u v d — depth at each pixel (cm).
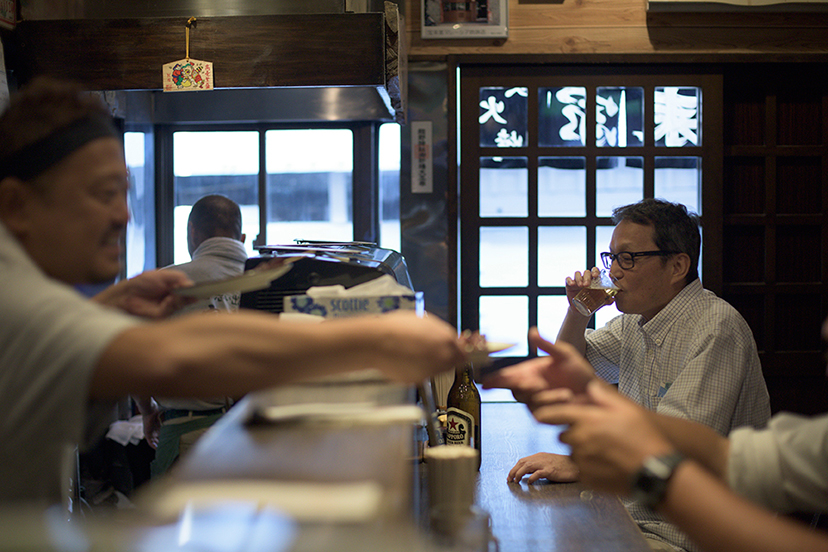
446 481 101
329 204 335
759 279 335
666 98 324
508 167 327
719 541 75
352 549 44
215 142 332
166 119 314
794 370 330
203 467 62
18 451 78
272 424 82
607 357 226
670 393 179
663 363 196
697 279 203
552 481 155
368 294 109
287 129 331
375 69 213
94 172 90
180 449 199
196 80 214
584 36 317
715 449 103
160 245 333
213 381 72
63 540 43
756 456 98
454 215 320
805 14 315
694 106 324
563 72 322
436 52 319
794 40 316
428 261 321
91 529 45
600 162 327
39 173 88
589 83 322
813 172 333
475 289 328
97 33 214
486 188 327
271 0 222
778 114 333
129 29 214
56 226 89
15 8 232
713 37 317
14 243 84
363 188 330
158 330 74
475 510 88
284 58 213
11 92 244
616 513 133
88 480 287
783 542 72
